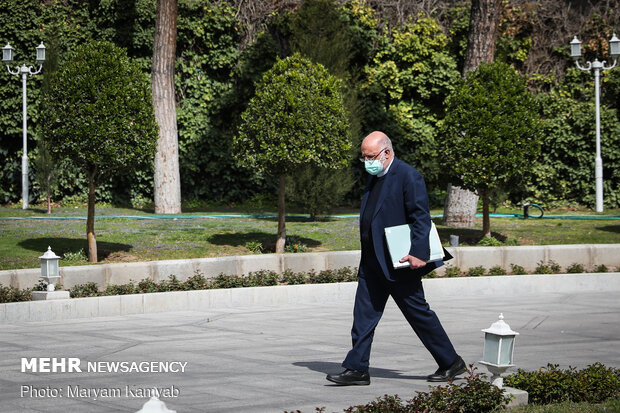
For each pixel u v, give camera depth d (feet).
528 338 30.01
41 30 72.90
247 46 77.66
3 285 37.65
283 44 78.79
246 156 48.03
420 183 20.84
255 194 78.79
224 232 53.72
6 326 32.96
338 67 63.98
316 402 19.47
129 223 57.31
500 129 50.26
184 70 76.43
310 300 41.06
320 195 62.13
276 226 57.47
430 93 79.61
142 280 40.42
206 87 77.36
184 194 77.77
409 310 21.22
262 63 77.61
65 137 43.21
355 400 19.65
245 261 42.96
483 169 50.14
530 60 82.43
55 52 68.03
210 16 76.28
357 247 50.34
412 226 20.80
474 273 45.60
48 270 36.09
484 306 38.96
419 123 80.23
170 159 66.33
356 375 21.34
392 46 79.05
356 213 72.38
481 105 50.70
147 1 74.13
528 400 18.98
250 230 54.85
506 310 37.52
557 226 59.67
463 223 59.16
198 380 22.35
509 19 81.15
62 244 47.98
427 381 21.91
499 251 46.85
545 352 27.02
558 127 77.82
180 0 75.46
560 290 44.70
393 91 79.56
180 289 40.22
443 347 21.61
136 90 44.16
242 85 78.13
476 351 27.17
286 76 47.67
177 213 66.54
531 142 50.96
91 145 43.01
